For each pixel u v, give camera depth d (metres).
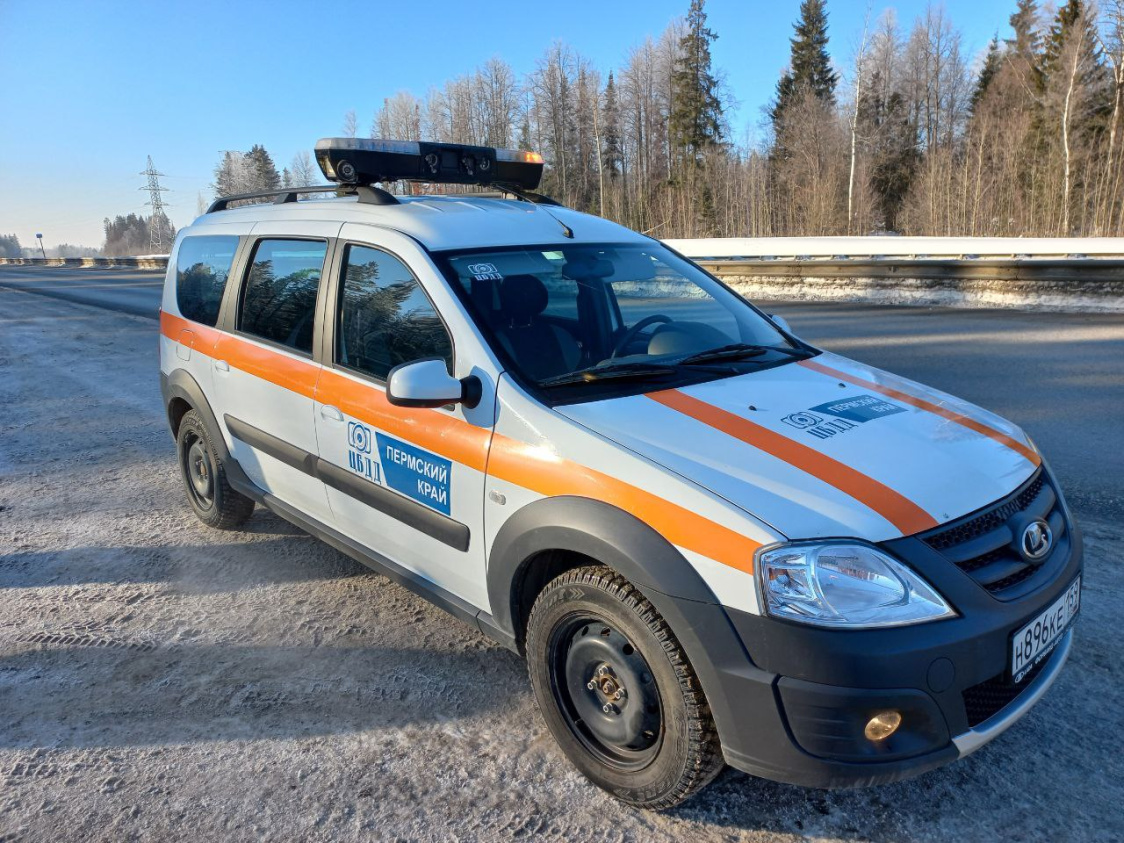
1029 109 51.56
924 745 2.09
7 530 5.05
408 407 2.69
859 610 2.03
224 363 4.26
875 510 2.17
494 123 71.69
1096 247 13.13
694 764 2.26
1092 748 2.69
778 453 2.38
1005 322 11.57
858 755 2.05
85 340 14.32
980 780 2.58
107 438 7.24
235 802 2.58
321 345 3.55
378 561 3.45
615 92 70.88
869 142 53.47
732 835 2.38
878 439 2.51
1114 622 3.40
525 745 2.83
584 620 2.50
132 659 3.48
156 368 10.86
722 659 2.11
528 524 2.55
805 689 2.03
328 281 3.56
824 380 3.04
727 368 3.03
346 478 3.44
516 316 3.01
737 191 60.38
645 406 2.64
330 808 2.54
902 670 2.01
